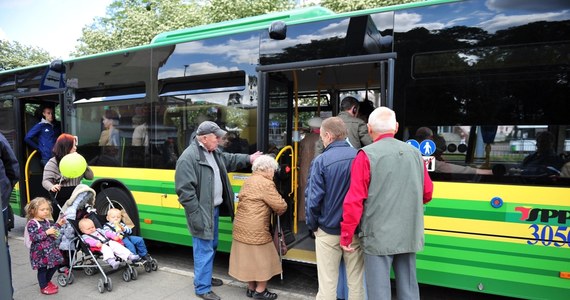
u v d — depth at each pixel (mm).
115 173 5461
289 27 4203
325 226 3104
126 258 4391
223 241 4648
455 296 4223
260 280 3838
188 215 3857
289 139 4891
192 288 4328
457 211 3430
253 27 4723
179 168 3826
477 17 3375
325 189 3059
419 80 3555
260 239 3836
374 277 2730
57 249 4176
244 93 4477
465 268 3439
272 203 3828
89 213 4637
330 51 3977
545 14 3162
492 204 3309
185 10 15844
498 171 3295
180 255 5707
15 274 4812
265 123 4316
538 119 3176
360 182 2711
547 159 3150
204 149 3988
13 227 6988
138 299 4047
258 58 4398
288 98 4871
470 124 3385
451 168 3449
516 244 3246
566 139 3098
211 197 3914
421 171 2820
